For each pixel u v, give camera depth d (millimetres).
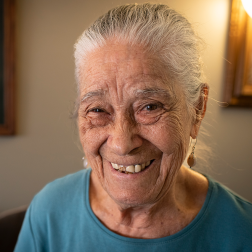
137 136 586
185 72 607
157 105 576
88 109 618
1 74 1679
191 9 1726
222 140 1859
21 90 1756
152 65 557
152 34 562
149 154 602
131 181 618
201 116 698
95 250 736
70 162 1855
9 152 1803
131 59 555
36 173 1840
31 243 879
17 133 1792
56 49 1751
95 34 590
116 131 582
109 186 654
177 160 625
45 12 1723
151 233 702
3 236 1103
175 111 595
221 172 1875
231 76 1758
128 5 631
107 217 762
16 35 1700
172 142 592
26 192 1846
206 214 710
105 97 578
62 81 1774
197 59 646
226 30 1751
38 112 1793
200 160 923
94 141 633
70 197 857
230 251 672
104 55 572
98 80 571
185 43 606
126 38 564
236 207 724
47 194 901
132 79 552
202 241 686
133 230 717
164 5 635
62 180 934
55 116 1804
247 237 677
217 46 1763
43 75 1763
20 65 1733
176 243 678
